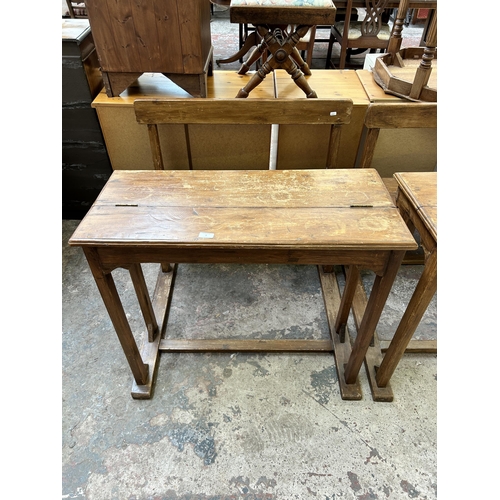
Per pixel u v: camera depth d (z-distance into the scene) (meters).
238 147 1.90
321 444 1.33
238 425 1.38
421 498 1.20
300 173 1.29
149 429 1.37
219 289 1.90
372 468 1.27
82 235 1.02
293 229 1.04
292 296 1.87
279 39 1.67
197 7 1.46
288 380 1.52
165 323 1.72
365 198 1.17
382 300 1.15
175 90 1.85
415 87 1.70
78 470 1.27
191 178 1.27
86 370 1.56
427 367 1.56
